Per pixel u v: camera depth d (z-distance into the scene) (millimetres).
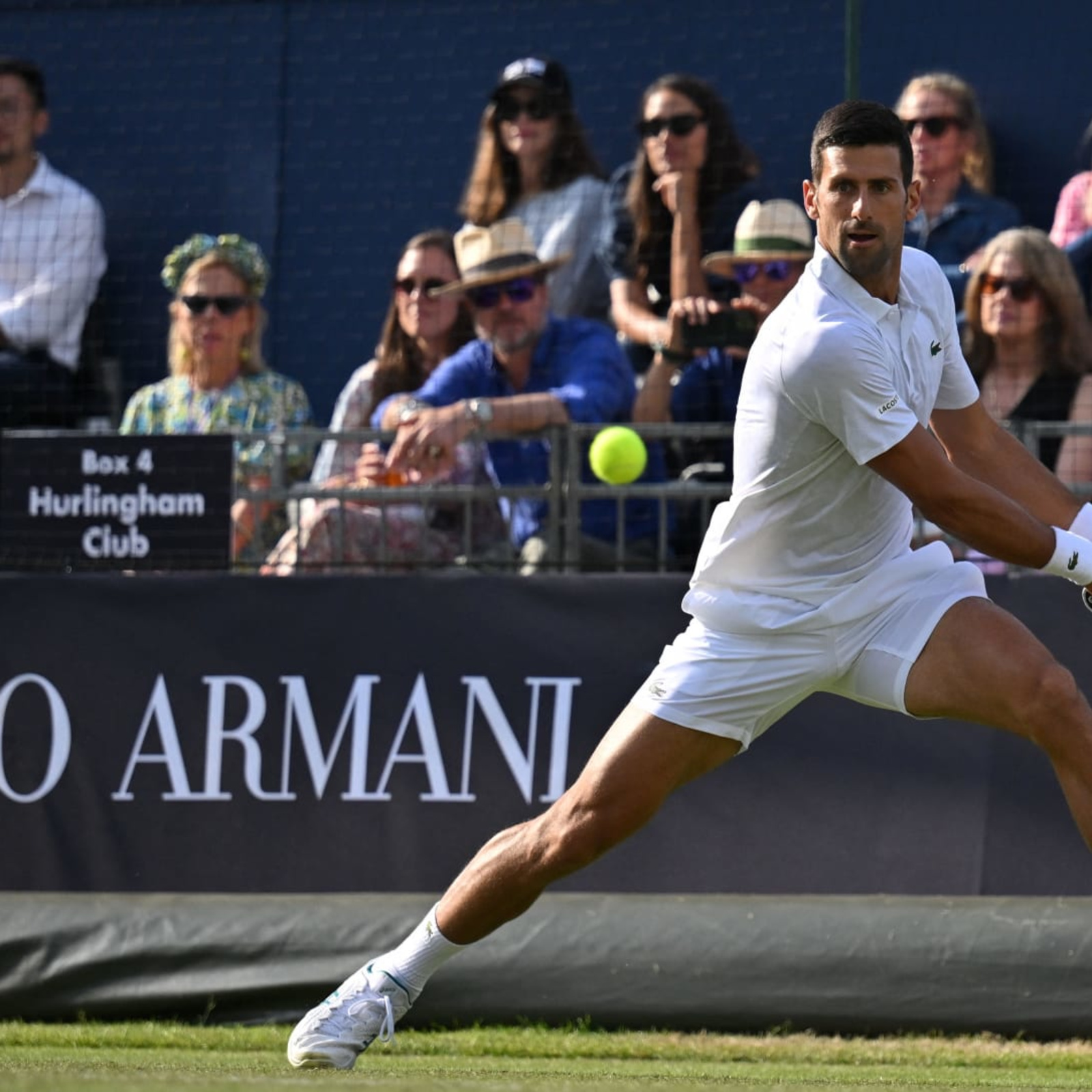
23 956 18484
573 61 25656
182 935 18406
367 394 24812
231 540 20594
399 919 18312
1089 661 18578
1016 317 22422
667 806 18828
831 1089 11484
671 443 22984
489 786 19188
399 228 26172
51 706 19797
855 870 18469
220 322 24641
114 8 26438
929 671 11742
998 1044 17016
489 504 22125
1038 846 18281
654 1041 17047
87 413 25859
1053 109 23938
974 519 11461
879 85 24547
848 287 11656
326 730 19469
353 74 26469
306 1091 8469
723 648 12094
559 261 23422
